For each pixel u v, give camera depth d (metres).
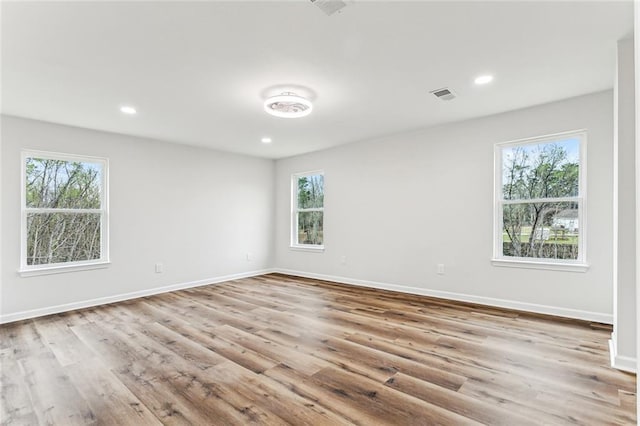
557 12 1.99
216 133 4.67
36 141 3.92
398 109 3.75
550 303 3.62
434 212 4.51
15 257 3.75
